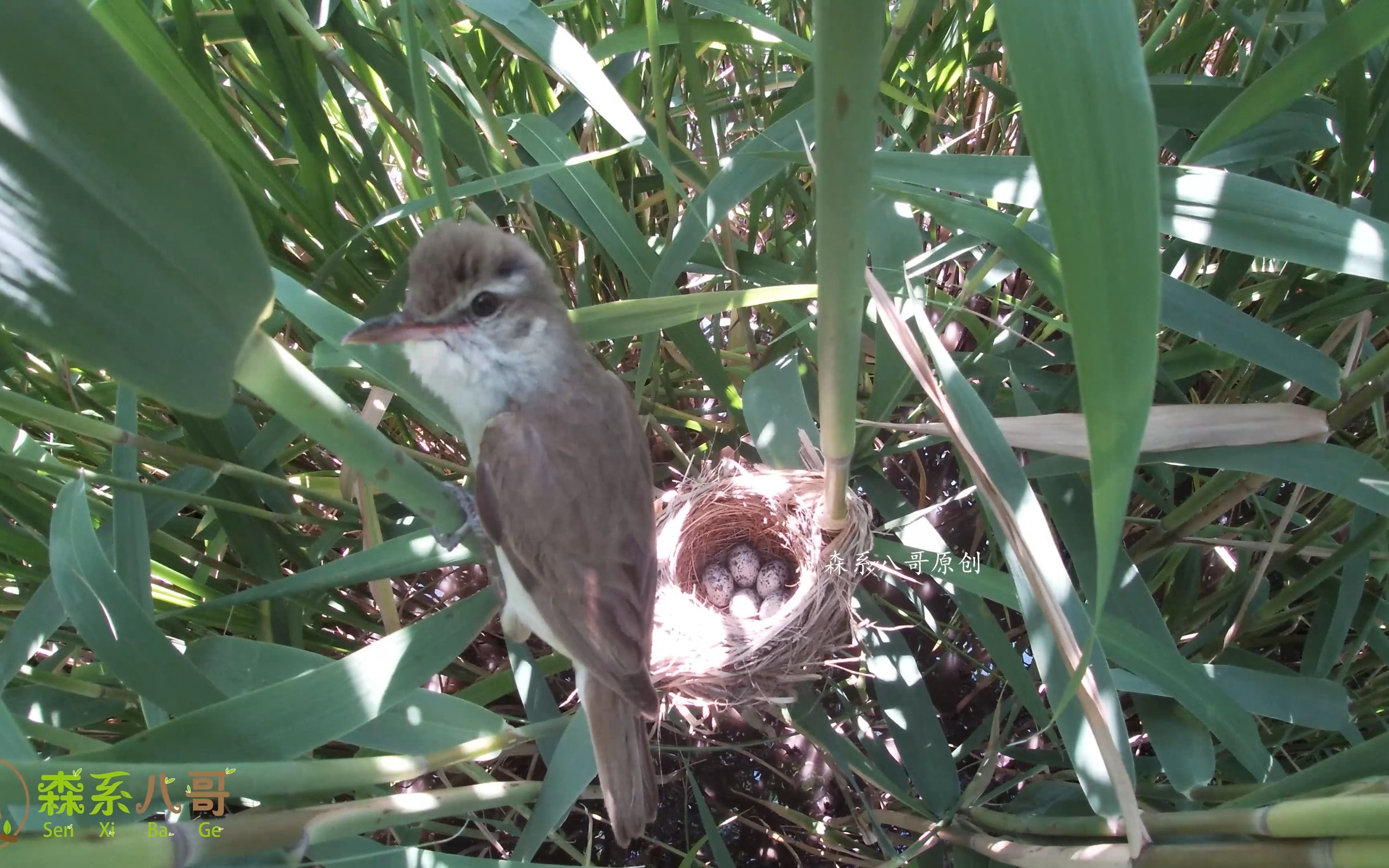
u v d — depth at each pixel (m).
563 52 0.24
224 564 0.30
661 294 0.25
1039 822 0.23
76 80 0.10
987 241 0.26
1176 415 0.24
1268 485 0.33
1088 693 0.17
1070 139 0.10
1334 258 0.20
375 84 0.32
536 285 0.22
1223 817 0.17
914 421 0.34
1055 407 0.31
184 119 0.11
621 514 0.23
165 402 0.12
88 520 0.20
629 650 0.22
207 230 0.11
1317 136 0.27
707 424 0.35
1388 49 0.26
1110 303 0.10
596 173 0.27
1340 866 0.15
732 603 0.32
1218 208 0.21
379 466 0.16
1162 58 0.29
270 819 0.16
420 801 0.19
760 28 0.25
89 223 0.11
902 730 0.27
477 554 0.24
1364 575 0.25
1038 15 0.10
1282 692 0.24
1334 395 0.23
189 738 0.17
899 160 0.22
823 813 0.34
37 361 0.30
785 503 0.31
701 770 0.35
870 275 0.21
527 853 0.22
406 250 0.32
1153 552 0.30
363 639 0.34
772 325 0.37
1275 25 0.26
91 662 0.31
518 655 0.27
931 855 0.27
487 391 0.22
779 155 0.24
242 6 0.26
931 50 0.32
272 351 0.14
